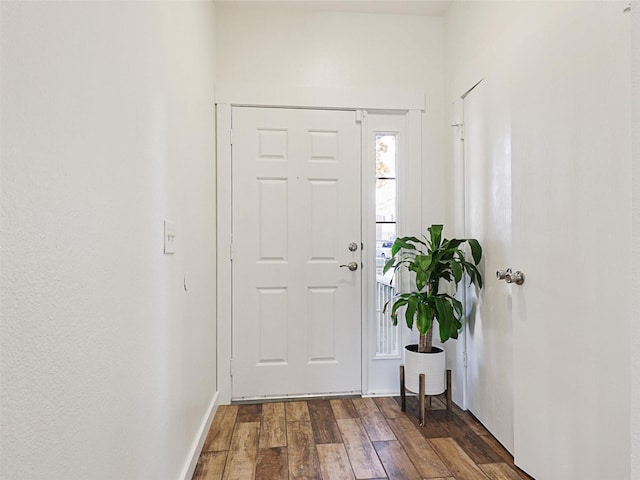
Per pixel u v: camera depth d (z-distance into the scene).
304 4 2.61
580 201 1.41
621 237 1.25
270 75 2.64
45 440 0.67
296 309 2.67
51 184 0.70
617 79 1.25
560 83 1.50
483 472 1.78
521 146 1.75
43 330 0.67
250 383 2.63
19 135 0.61
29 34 0.64
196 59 1.99
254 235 2.64
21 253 0.62
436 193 2.76
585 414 1.40
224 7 2.62
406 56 2.74
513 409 1.88
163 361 1.38
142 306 1.17
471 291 2.36
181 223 1.64
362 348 2.71
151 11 1.26
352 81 2.70
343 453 1.94
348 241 2.71
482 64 2.21
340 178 2.70
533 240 1.67
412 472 1.78
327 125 2.70
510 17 1.93
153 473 1.26
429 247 2.71
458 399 2.50
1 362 0.57
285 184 2.67
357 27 2.71
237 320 2.62
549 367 1.58
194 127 1.93
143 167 1.18
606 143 1.30
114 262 0.97
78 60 0.80
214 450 1.98
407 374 2.38
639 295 0.65
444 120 2.74
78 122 0.79
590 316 1.37
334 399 2.64
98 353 0.88
